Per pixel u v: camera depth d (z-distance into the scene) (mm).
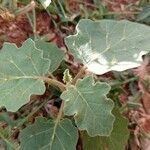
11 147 376
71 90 344
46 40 450
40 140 360
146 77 461
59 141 360
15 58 354
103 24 383
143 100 450
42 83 347
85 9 488
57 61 389
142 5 507
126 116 433
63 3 482
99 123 338
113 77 452
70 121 367
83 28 380
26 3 464
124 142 378
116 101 429
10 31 443
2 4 443
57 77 432
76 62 438
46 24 465
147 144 425
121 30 380
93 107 339
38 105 414
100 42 376
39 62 354
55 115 413
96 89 343
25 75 350
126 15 499
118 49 372
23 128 398
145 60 472
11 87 344
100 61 368
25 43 359
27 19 455
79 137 402
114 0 512
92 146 382
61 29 469
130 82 456
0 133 383
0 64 351
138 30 380
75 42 375
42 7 465
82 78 370
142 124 438
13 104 335
